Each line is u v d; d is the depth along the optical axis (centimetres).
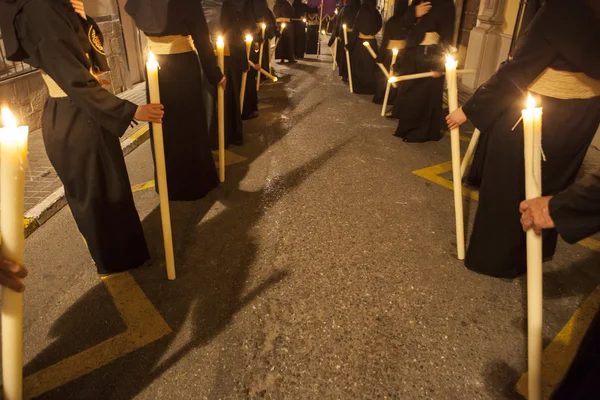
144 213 332
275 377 191
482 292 246
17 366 132
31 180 367
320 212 336
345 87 827
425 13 464
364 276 259
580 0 178
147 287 248
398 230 312
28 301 237
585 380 115
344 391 184
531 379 155
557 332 219
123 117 207
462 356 203
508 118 219
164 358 200
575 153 216
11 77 457
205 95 443
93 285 250
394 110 543
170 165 338
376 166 431
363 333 216
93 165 224
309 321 223
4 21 190
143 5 296
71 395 182
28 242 293
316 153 464
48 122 215
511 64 208
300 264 270
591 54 182
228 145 480
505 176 229
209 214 332
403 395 183
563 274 266
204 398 181
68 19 193
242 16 554
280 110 648
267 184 386
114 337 212
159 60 309
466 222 325
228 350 205
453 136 257
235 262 272
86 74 198
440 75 476
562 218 122
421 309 233
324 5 1547
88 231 240
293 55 1105
